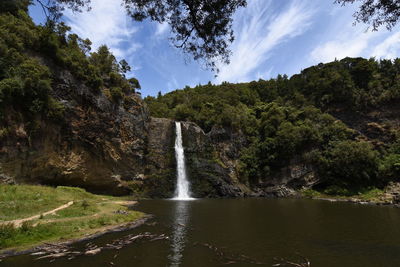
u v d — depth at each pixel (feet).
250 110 219.20
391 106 182.39
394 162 141.69
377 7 24.67
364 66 211.61
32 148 87.92
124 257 35.35
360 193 140.15
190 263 33.45
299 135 163.94
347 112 197.47
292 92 251.19
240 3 28.68
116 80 137.49
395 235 49.96
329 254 37.96
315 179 157.07
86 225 52.26
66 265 31.76
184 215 72.23
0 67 80.43
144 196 132.05
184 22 30.58
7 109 79.15
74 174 106.73
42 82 89.04
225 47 31.99
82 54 123.13
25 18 101.91
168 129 159.22
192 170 151.64
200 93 296.92
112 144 123.85
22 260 33.30
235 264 33.42
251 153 172.14
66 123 102.99
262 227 56.65
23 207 57.77
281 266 32.94
